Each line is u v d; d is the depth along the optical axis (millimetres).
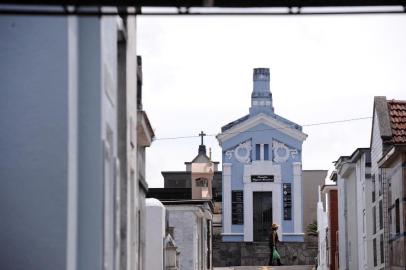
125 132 27203
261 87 101438
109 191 23375
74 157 20625
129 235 27531
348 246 75438
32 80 20031
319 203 92812
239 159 100750
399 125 59188
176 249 49656
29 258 19734
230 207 100125
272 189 100625
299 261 99375
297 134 100438
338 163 75125
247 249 98750
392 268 55469
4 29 20094
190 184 97125
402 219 51844
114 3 20234
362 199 68062
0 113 19953
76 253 20938
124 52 27344
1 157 19891
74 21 20625
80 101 21469
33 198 19828
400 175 52125
